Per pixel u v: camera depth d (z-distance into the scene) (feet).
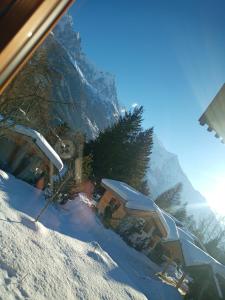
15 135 81.15
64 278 39.78
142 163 176.24
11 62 3.50
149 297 60.75
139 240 106.93
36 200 72.23
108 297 44.32
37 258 39.17
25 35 3.48
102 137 168.25
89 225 88.58
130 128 171.22
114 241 93.71
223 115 18.79
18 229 43.62
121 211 106.63
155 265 103.19
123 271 62.03
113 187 109.70
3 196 56.24
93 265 52.11
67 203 94.12
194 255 95.66
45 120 46.11
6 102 40.83
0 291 27.76
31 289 31.83
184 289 100.78
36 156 84.12
